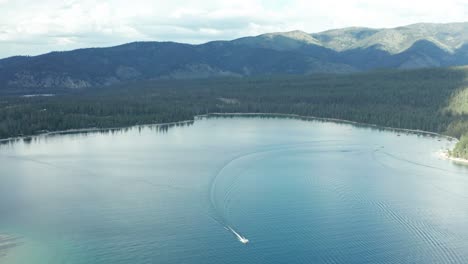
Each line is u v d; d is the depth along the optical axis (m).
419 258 148.25
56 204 193.25
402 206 191.12
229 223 172.75
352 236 162.75
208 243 157.62
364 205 191.50
